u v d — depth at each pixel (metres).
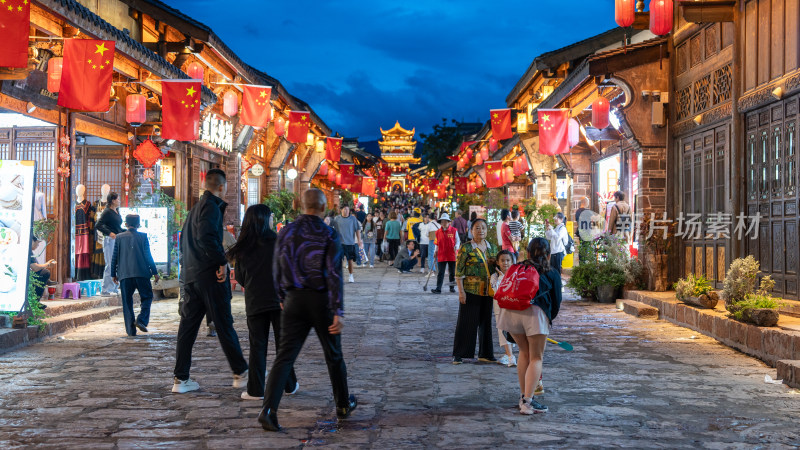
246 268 6.65
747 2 11.37
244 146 23.53
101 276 14.28
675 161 14.73
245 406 6.47
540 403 6.59
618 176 18.94
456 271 8.64
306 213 5.88
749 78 11.32
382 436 5.56
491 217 26.41
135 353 9.11
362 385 7.43
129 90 14.21
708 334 10.55
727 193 12.23
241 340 10.26
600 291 15.04
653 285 14.54
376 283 19.75
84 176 15.80
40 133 12.86
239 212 23.38
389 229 28.67
